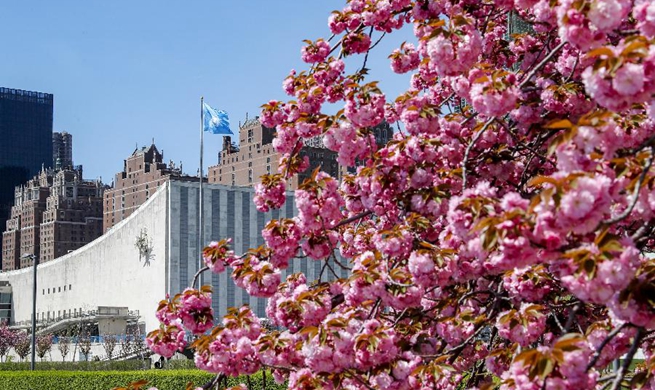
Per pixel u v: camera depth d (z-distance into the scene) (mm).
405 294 6082
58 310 135250
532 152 6766
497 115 5676
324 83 8289
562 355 3979
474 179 7105
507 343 6789
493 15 8391
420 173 6895
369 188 7105
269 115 8297
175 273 100062
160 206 102500
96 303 120062
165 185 101312
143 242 105500
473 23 6238
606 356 5559
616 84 3996
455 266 5996
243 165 163625
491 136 7219
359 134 7352
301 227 7465
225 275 99375
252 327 6836
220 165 169500
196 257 101562
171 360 53562
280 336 6461
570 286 4125
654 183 4344
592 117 4086
